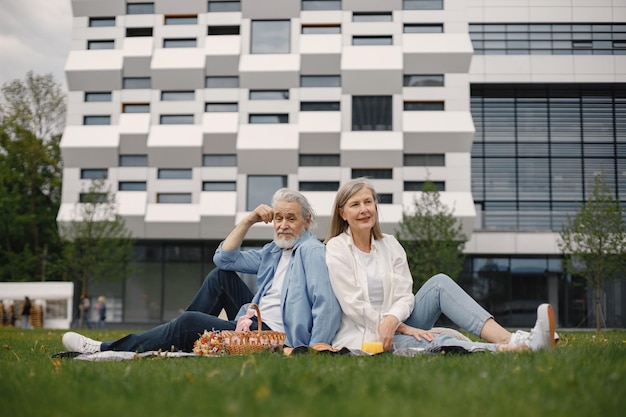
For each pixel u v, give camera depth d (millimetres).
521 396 2674
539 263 36062
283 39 36344
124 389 2984
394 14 35969
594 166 37344
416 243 31375
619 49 36719
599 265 28047
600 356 4293
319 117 35250
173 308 36125
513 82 36719
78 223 33375
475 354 4621
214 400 2561
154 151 35375
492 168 37531
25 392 2982
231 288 6473
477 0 37250
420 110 35531
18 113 43594
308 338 5531
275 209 6133
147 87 36688
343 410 2324
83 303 32875
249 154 34938
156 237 35156
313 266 5543
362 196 5684
